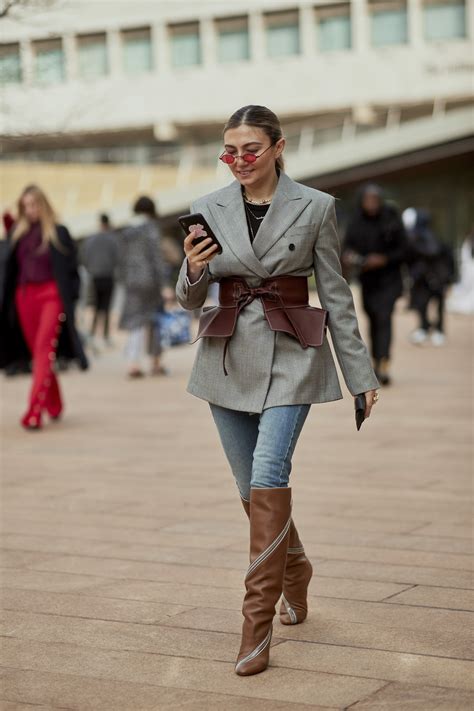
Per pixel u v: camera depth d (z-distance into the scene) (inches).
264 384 355.6
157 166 3501.5
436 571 454.3
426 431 856.3
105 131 4542.3
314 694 321.7
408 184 3774.6
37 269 877.8
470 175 3703.3
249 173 354.6
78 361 903.1
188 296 359.6
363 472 687.7
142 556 489.1
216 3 4461.1
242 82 4480.8
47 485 666.8
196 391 367.2
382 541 506.9
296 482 657.0
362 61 4340.6
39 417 902.4
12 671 346.0
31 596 428.8
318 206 358.6
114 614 403.2
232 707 313.3
